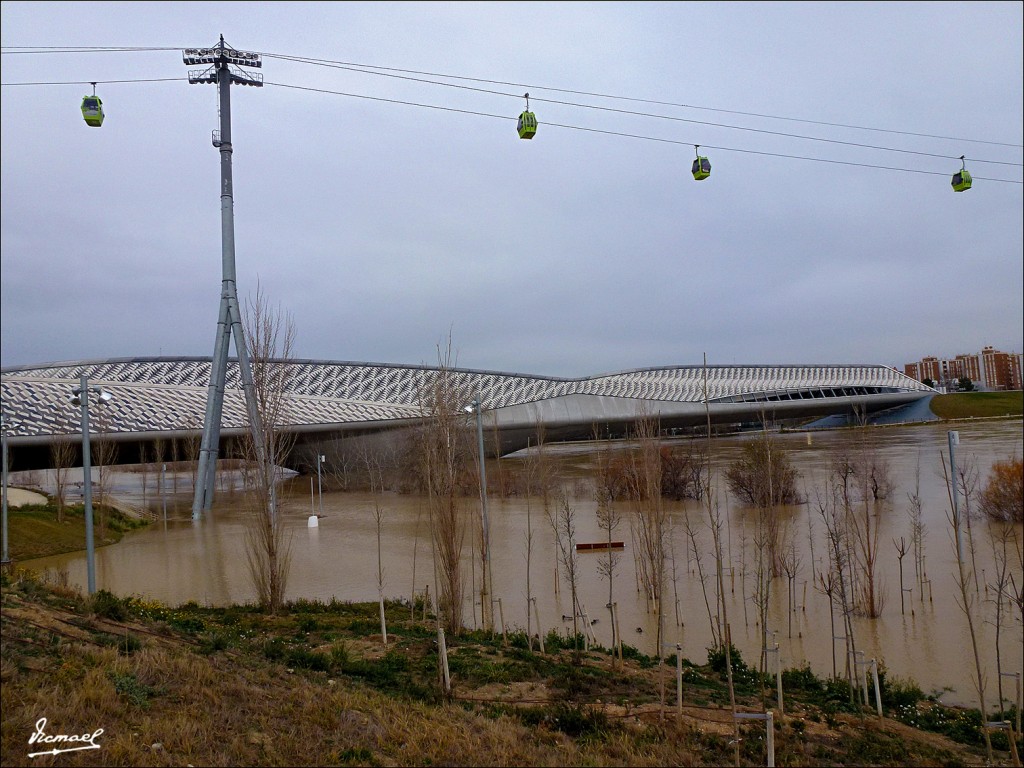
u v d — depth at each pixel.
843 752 10.35
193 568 28.06
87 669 8.83
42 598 12.15
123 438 50.09
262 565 19.50
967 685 14.69
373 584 24.58
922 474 44.78
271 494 20.05
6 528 26.39
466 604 21.78
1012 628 18.09
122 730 7.74
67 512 39.69
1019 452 51.72
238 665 10.78
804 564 25.86
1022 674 14.97
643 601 21.70
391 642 14.68
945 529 29.58
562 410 70.38
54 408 49.41
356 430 60.22
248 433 24.66
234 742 7.93
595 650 15.90
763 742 10.29
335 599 21.42
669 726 10.55
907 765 10.03
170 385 59.28
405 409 64.81
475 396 27.59
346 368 72.69
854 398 94.19
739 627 19.09
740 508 37.38
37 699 7.86
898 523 31.55
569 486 51.34
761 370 97.31
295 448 62.91
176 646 11.15
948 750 10.97
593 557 28.58
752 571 24.84
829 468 46.31
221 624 16.31
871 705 12.96
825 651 16.94
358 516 43.47
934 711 12.80
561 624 19.31
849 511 23.42
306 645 14.41
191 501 55.88
